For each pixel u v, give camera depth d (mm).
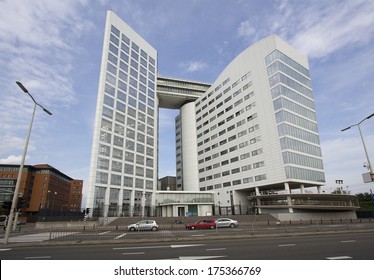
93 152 58312
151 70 84938
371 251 11984
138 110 74625
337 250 12422
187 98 98250
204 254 12172
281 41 65500
